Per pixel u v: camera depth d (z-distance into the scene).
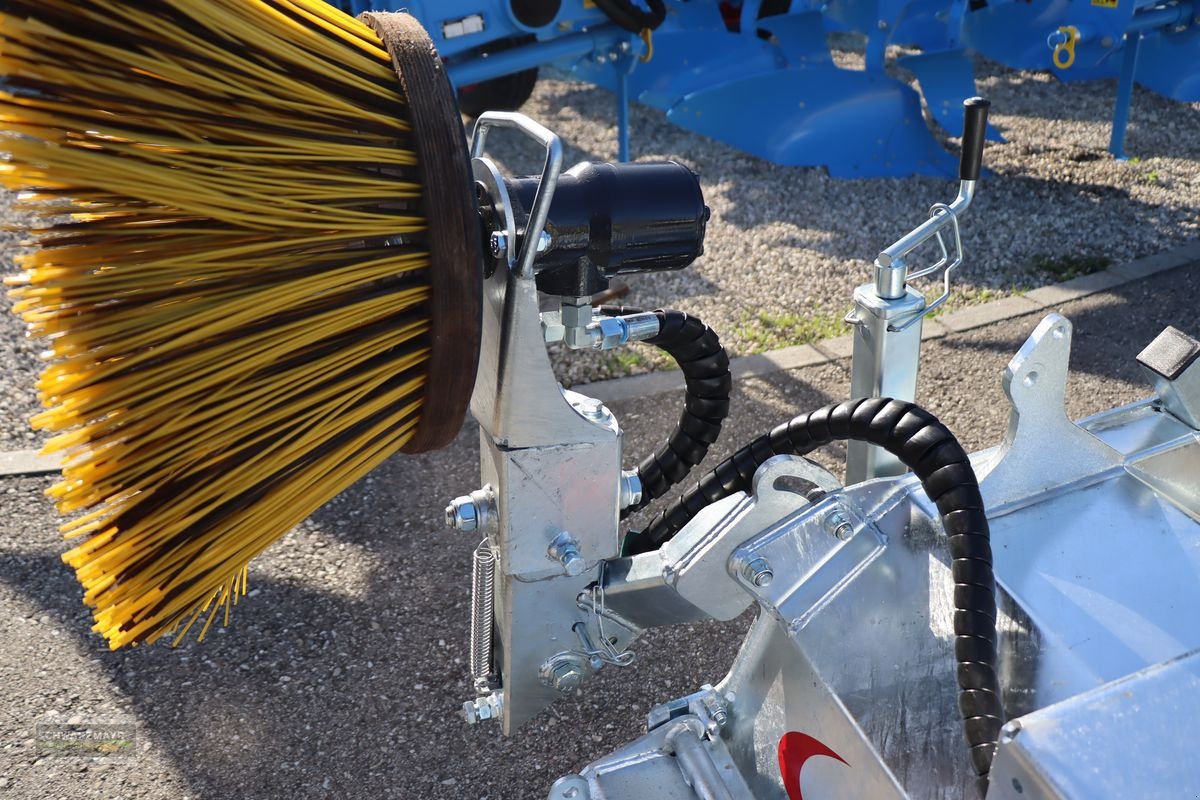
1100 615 1.40
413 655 2.70
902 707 1.43
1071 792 1.00
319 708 2.54
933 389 3.75
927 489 1.41
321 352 1.21
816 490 1.56
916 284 4.49
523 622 1.48
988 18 5.93
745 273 4.67
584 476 1.36
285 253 1.16
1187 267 4.48
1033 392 1.50
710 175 5.69
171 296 1.16
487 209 1.25
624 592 1.50
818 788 1.51
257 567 3.02
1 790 2.32
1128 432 1.69
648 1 5.05
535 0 4.77
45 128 1.09
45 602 2.89
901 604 1.50
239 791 2.32
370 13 1.29
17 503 3.31
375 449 1.31
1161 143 5.85
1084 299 4.29
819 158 5.61
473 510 1.42
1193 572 1.45
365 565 3.03
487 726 2.48
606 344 1.45
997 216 5.07
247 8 1.14
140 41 1.08
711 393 1.65
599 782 1.69
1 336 4.25
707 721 1.74
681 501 1.64
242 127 1.13
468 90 6.23
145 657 2.70
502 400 1.27
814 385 3.81
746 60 5.93
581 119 6.56
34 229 1.16
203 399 1.18
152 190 1.09
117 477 1.20
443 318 1.17
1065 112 6.34
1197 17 5.52
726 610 1.60
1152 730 1.05
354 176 1.17
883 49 5.37
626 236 1.31
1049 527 1.52
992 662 1.28
